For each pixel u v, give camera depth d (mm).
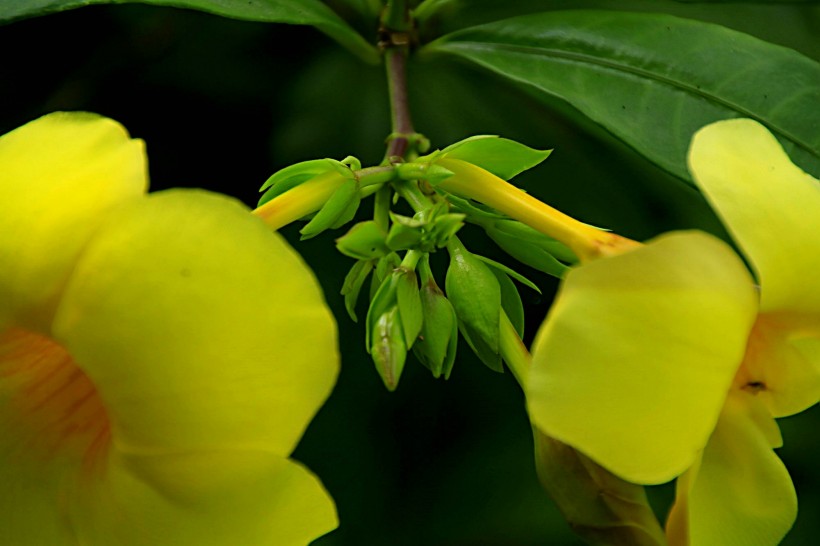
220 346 435
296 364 437
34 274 445
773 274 444
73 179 447
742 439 456
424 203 491
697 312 437
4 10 503
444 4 547
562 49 537
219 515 446
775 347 453
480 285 481
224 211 436
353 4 547
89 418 469
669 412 437
